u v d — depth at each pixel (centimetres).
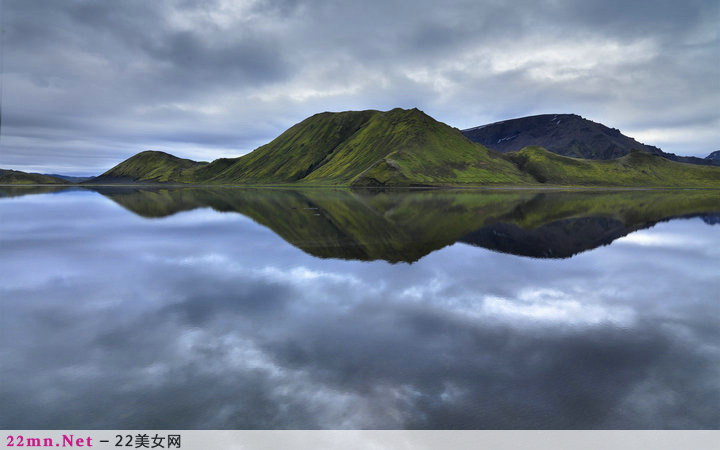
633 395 1148
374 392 1166
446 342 1515
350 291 2194
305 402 1120
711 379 1238
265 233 4422
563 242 3884
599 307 1933
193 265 2875
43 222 5606
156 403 1124
